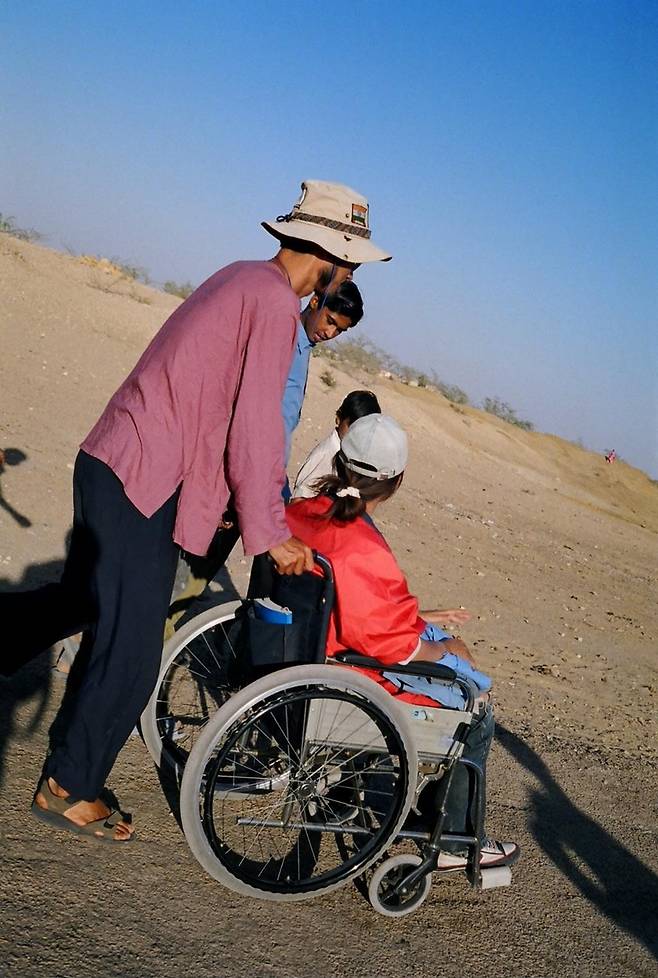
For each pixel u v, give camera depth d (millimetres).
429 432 17219
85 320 12609
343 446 3131
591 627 8320
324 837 3613
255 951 2906
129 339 12672
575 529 13836
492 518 12156
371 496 3096
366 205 3279
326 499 3166
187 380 2947
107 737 3031
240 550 7191
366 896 3332
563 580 9945
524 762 4938
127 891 3010
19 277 13258
